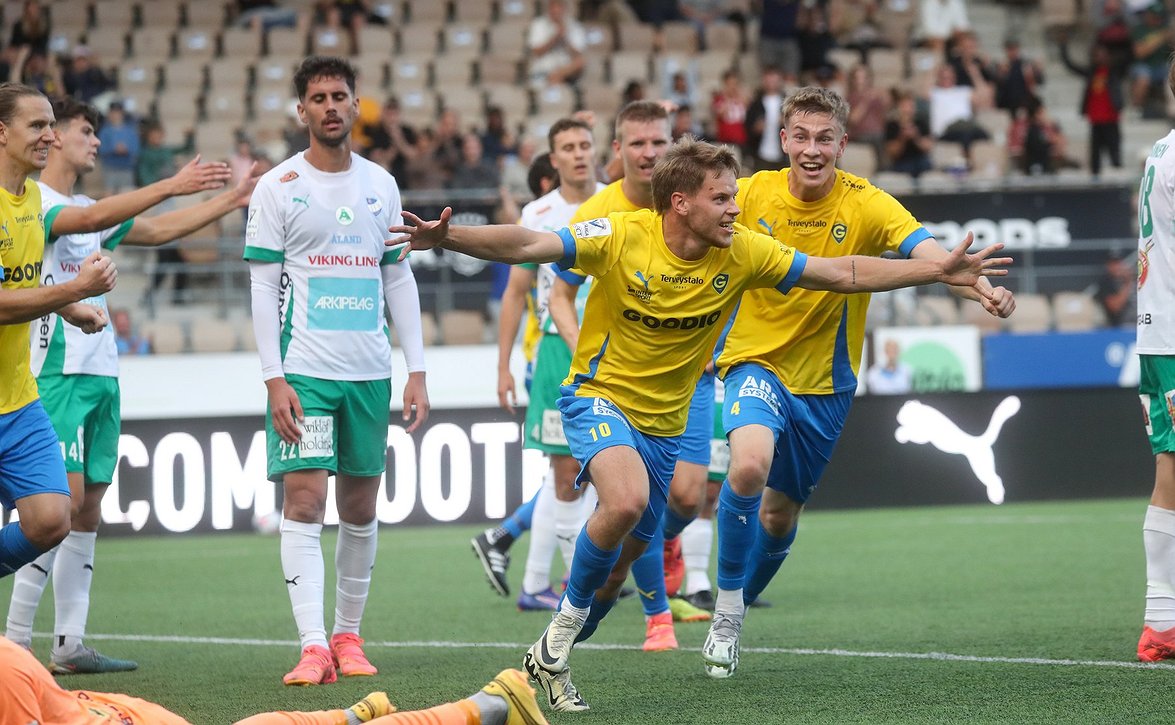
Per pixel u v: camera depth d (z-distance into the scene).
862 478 30.17
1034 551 23.03
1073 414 30.61
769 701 11.52
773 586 19.89
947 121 43.47
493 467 28.53
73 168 14.45
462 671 13.55
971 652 13.82
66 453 13.84
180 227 15.10
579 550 11.28
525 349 19.17
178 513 28.17
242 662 14.59
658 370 11.66
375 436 13.76
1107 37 47.62
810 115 12.67
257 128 44.75
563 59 46.62
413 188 37.31
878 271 11.62
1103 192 34.59
